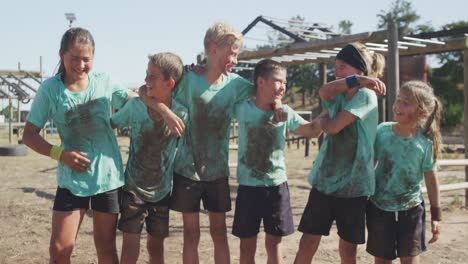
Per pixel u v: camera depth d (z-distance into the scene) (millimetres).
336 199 3670
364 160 3611
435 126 3789
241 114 3840
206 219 7230
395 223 3760
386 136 3793
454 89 30469
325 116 3826
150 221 3865
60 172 3611
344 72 3688
